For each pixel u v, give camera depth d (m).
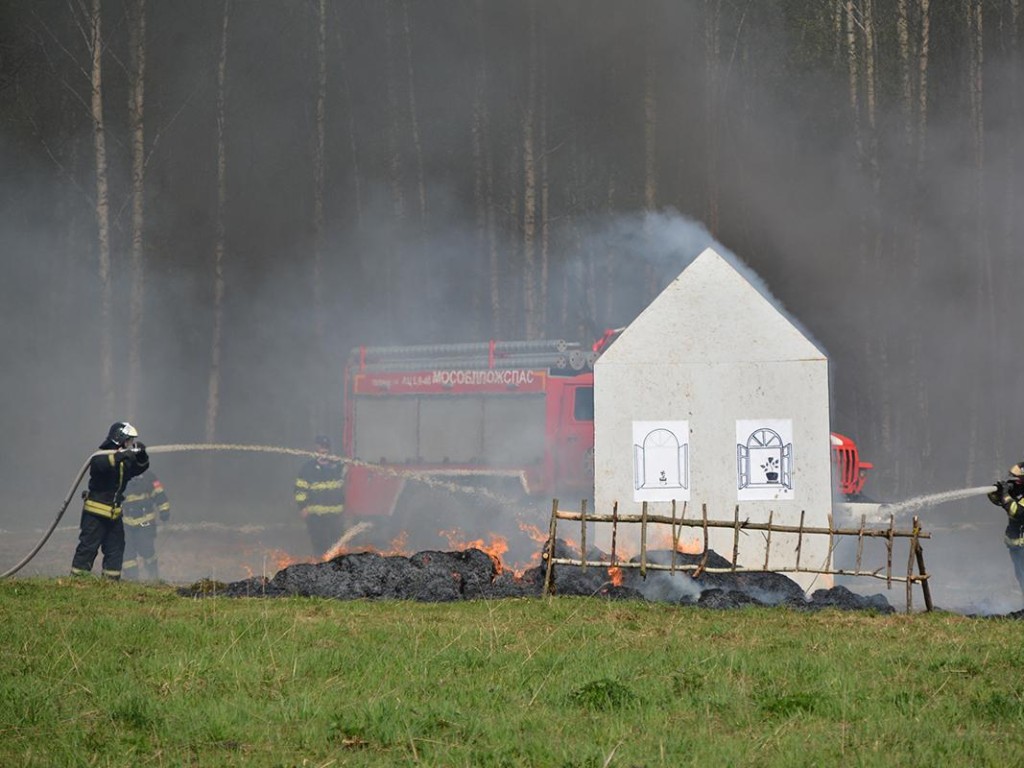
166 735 21.50
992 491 45.34
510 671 26.56
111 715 22.70
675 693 24.83
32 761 19.75
